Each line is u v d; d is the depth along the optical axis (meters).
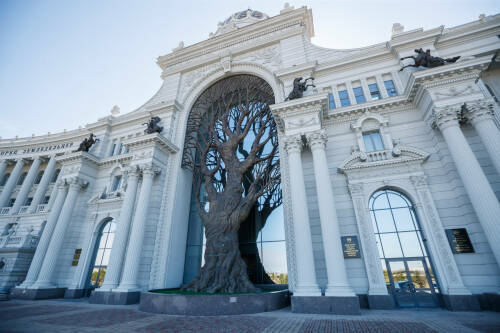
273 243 18.70
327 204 14.02
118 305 15.63
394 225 15.23
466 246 13.17
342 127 18.80
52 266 20.80
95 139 28.25
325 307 11.88
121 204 22.94
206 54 29.14
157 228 20.17
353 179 16.59
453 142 13.77
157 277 18.67
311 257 13.30
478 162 13.94
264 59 24.61
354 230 15.52
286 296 15.02
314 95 16.64
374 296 13.41
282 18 26.14
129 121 28.42
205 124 25.48
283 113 17.39
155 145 21.31
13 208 30.92
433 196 14.86
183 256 21.22
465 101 14.25
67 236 22.88
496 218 11.70
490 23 18.23
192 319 10.78
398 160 15.89
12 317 11.18
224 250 16.30
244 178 21.22
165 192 21.55
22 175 36.41
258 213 20.06
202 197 23.50
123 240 18.72
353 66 21.02
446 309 12.54
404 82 18.77
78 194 24.45
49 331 8.42
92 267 21.91
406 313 11.77
